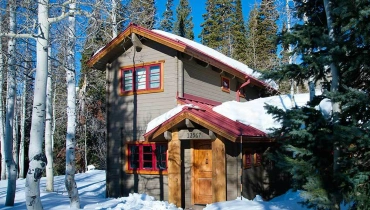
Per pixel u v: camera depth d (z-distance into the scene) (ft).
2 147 77.46
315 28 25.27
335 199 21.43
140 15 46.70
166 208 35.91
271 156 24.79
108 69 49.11
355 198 20.75
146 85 45.80
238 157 37.55
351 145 21.76
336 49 21.79
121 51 48.11
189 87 45.65
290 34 25.68
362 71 23.73
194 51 43.29
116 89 48.14
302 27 26.32
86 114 84.23
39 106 24.64
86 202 38.73
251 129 39.58
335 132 20.59
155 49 45.65
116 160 46.68
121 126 46.93
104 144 88.84
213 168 36.76
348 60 22.80
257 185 42.19
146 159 45.16
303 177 23.13
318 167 22.98
